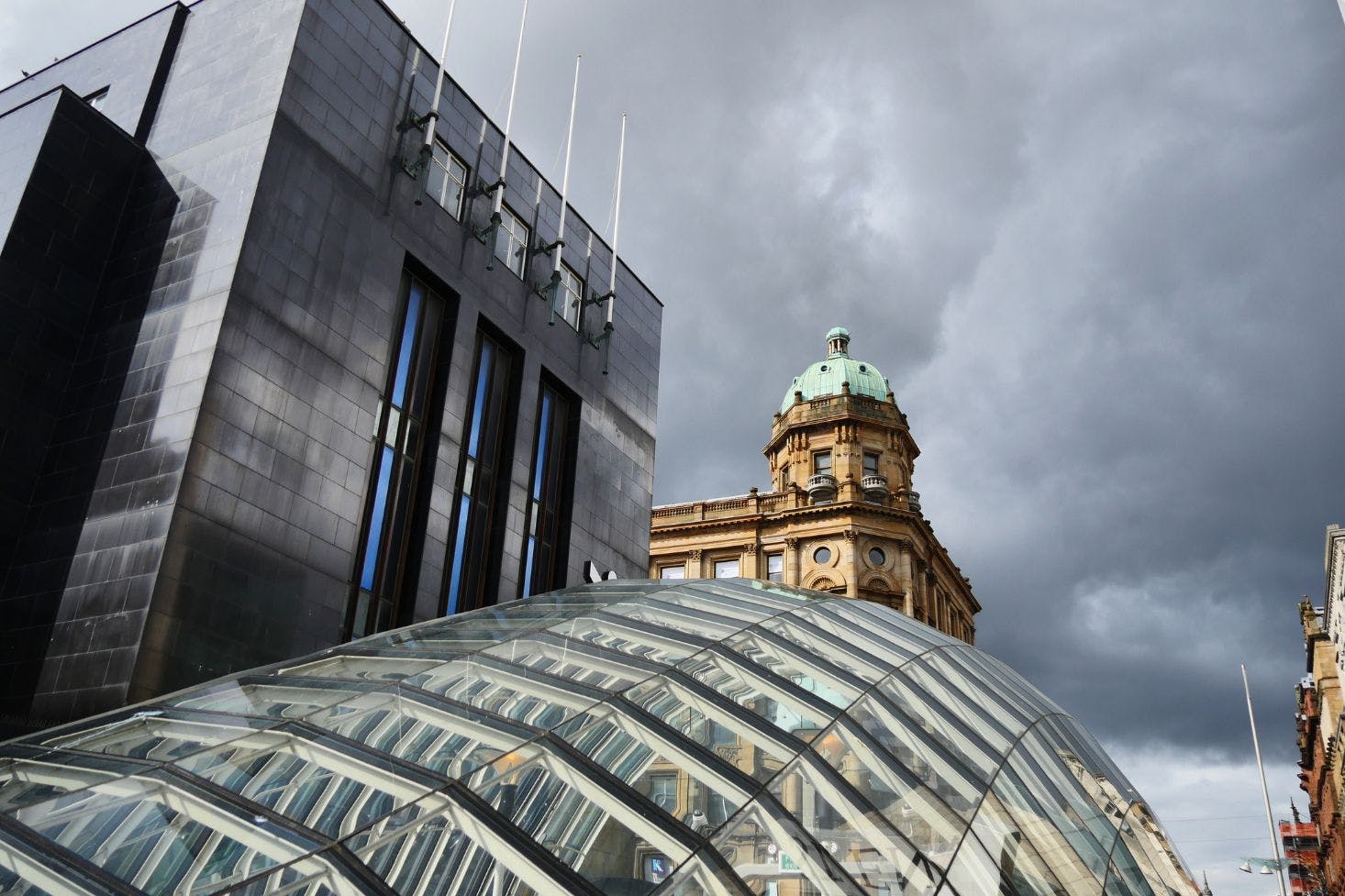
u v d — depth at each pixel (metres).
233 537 25.12
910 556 71.06
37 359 26.80
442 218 35.81
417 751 12.17
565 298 43.50
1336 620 62.91
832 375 82.31
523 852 10.24
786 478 78.06
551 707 14.22
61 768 11.45
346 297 30.33
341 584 28.17
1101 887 16.77
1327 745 74.12
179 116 31.05
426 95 36.06
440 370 34.81
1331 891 97.81
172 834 9.48
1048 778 19.39
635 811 11.65
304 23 30.84
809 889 11.45
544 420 41.12
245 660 24.80
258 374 26.75
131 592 23.33
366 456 29.97
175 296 27.28
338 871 9.02
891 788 14.69
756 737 14.60
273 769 11.24
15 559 25.36
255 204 27.70
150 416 25.61
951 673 22.45
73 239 28.38
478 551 35.44
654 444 48.34
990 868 14.14
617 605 22.69
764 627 20.84
